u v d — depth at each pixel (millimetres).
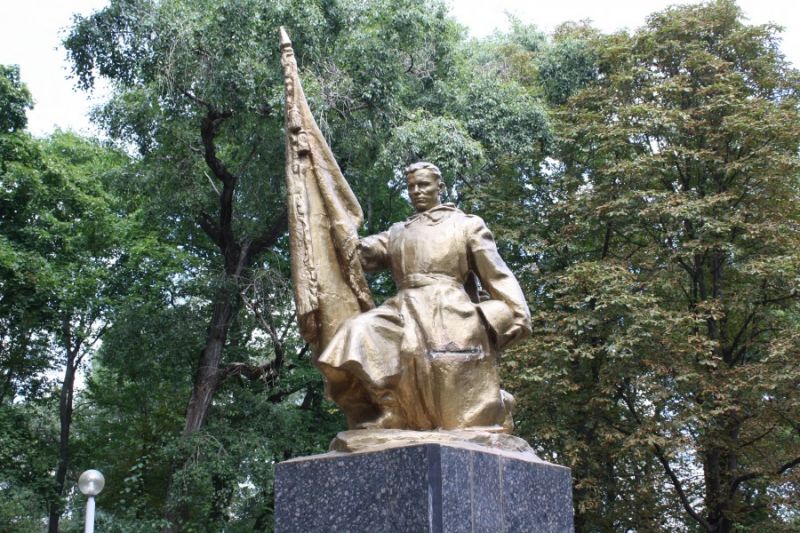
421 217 5785
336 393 5289
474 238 5637
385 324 5262
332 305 5457
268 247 17719
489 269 5578
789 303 16922
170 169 16547
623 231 17375
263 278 16578
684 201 16453
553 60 19781
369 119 15344
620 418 17016
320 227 5586
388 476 4715
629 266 17312
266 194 16422
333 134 15500
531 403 15656
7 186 18109
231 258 17484
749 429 16406
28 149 18406
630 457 15844
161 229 19656
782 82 18828
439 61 17188
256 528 17750
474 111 17031
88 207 19406
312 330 5422
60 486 20109
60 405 21359
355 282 5543
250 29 14297
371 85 15102
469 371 5277
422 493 4562
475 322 5402
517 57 20422
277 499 5004
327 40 15180
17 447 18531
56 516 20453
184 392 21422
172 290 18109
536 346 15508
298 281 5422
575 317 15578
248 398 17328
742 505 15891
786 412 15617
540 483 5328
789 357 15109
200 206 17297
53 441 22078
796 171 17031
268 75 14227
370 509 4738
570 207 17094
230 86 14516
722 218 16734
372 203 18203
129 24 14641
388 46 15438
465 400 5242
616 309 15414
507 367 15688
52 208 19375
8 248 17094
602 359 16453
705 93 17922
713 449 15984
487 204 17922
